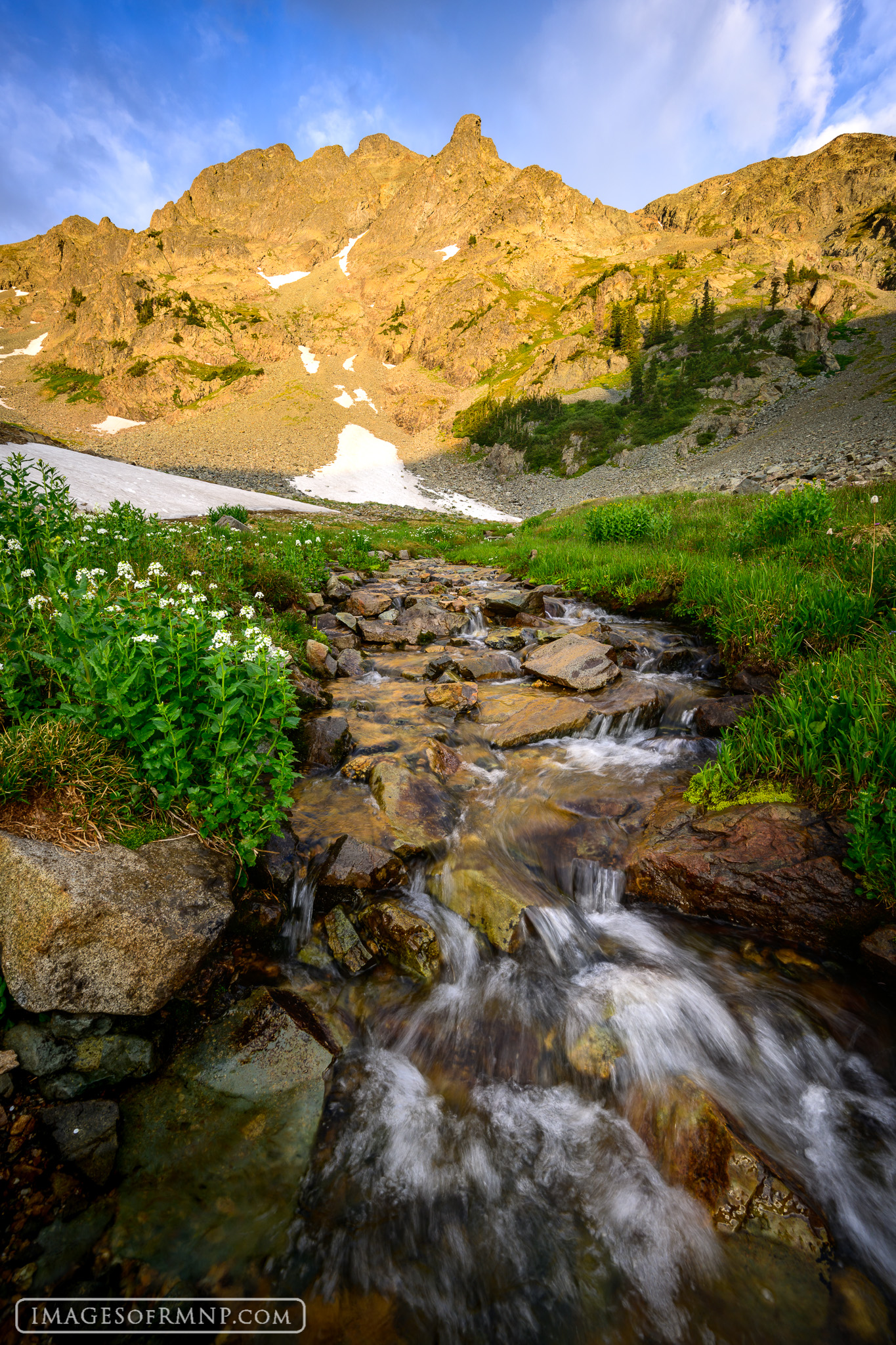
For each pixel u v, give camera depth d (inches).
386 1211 94.8
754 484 713.6
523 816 188.5
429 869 163.2
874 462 660.1
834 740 163.5
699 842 159.2
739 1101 110.1
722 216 7795.3
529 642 366.9
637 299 5059.1
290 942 139.0
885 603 249.3
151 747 136.8
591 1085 115.1
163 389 5265.8
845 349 3673.7
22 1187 85.7
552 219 7726.4
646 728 253.6
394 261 7726.4
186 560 343.6
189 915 117.5
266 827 150.8
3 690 137.1
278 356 6043.3
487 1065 119.1
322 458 4062.5
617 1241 92.0
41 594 179.8
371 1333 81.2
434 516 2375.7
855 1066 115.0
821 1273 86.0
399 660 339.6
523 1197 98.2
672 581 391.9
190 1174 94.7
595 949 145.9
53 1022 99.7
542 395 4281.5
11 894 102.0
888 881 128.8
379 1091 112.4
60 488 272.8
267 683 148.0
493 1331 82.7
